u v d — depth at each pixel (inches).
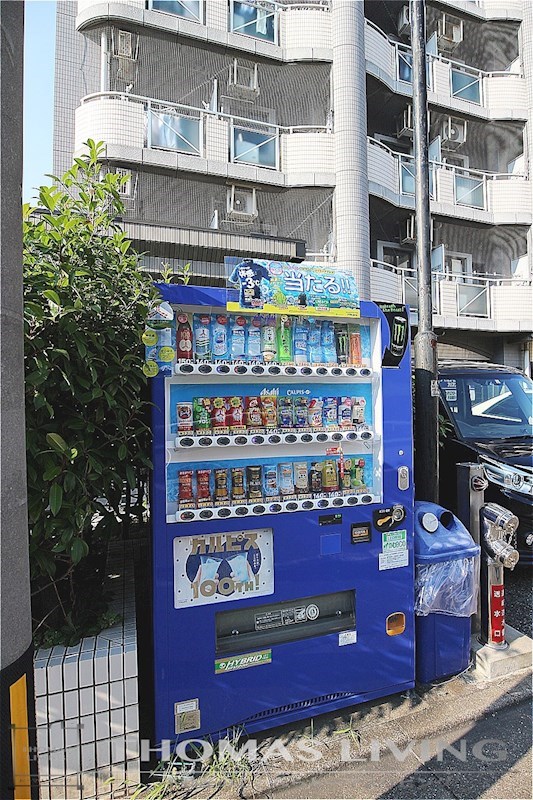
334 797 75.5
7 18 46.0
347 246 361.4
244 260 89.4
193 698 82.0
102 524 87.8
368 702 98.7
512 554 109.6
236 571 87.0
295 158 367.9
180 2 349.4
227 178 349.7
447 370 223.3
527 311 451.2
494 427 208.2
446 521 112.6
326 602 95.5
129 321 84.1
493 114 481.4
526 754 84.7
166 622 80.7
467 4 469.1
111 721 74.4
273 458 94.5
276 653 88.5
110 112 318.7
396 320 102.6
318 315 94.6
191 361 86.7
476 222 458.3
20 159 48.1
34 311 68.4
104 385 76.3
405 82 426.9
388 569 99.1
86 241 79.8
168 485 85.0
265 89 393.7
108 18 323.9
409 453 102.7
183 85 375.9
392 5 450.6
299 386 97.7
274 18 377.7
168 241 274.5
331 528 94.2
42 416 75.6
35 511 72.6
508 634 121.0
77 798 72.9
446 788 77.1
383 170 397.7
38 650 75.5
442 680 106.7
